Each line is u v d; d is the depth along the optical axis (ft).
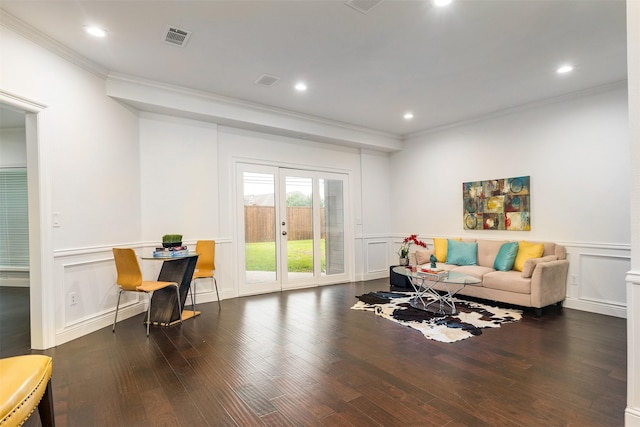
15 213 18.56
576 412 6.35
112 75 11.91
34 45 9.27
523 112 15.61
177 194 14.52
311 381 7.68
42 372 5.16
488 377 7.78
